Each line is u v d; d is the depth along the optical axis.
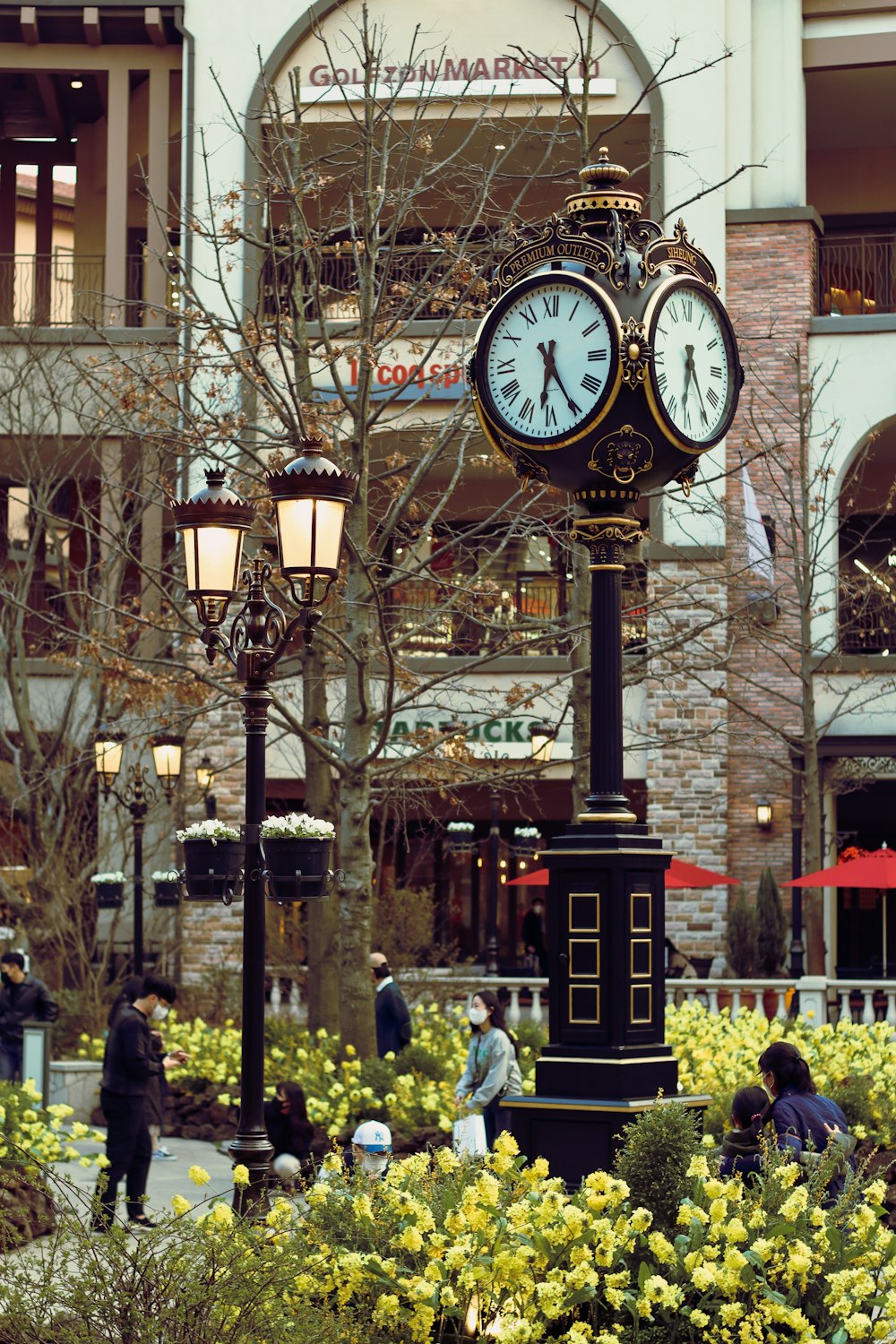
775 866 41.66
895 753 41.34
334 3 41.97
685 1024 25.44
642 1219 9.48
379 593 24.23
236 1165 10.86
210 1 43.38
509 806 48.66
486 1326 9.35
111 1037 18.61
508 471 34.09
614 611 11.33
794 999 33.81
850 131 48.47
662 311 11.12
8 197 50.91
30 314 46.34
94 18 45.09
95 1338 8.23
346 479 12.82
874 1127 19.66
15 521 48.38
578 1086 10.82
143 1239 8.73
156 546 40.91
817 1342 8.98
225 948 41.66
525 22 42.25
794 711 41.81
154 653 39.00
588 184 11.66
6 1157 16.53
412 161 38.38
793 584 41.28
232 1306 8.37
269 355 39.06
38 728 42.88
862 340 42.31
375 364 26.30
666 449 11.16
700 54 42.66
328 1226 10.10
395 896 36.06
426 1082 24.23
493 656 26.14
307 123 33.81
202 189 42.41
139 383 30.67
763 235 42.94
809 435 37.06
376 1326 9.37
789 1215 9.62
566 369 11.11
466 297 27.20
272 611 13.01
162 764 29.12
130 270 47.75
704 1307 9.41
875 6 43.53
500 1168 10.12
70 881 35.62
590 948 10.95
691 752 41.78
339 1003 27.89
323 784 29.28
